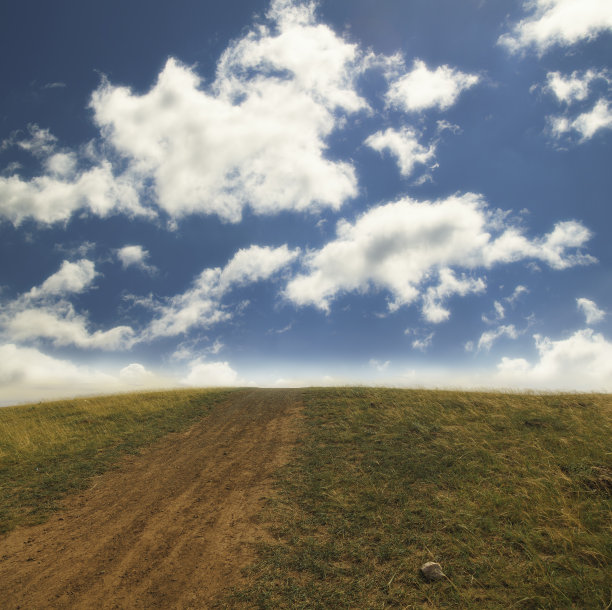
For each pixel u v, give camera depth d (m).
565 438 10.09
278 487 9.30
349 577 5.80
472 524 6.79
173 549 6.99
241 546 6.92
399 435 11.78
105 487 10.14
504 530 6.52
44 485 10.16
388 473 9.32
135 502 9.16
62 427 15.73
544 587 5.07
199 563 6.49
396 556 6.20
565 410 12.79
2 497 9.49
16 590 5.93
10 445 13.55
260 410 17.58
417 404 15.12
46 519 8.41
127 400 21.02
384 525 7.11
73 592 5.84
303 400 18.48
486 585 5.32
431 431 11.91
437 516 7.20
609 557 5.45
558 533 6.16
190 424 16.11
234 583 5.87
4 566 6.63
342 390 19.86
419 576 5.66
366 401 16.73
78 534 7.71
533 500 7.30
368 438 11.92
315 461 10.61
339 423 13.85
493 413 13.05
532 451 9.56
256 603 5.38
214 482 10.06
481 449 10.00
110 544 7.28
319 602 5.29
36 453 12.66
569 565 5.42
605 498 7.21
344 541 6.76
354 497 8.30
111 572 6.35
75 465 11.52
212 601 5.49
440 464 9.49
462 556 6.00
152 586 5.93
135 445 13.46
